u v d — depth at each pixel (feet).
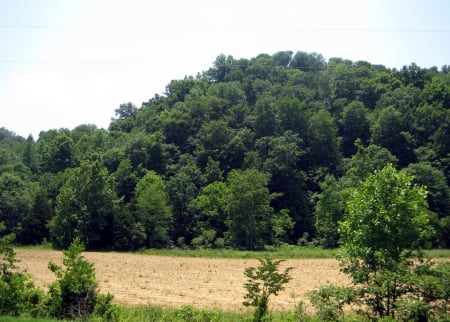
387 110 300.81
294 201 263.90
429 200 243.19
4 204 245.86
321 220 232.32
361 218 42.52
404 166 285.84
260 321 42.45
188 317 49.57
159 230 220.23
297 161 290.56
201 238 223.71
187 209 246.47
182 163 294.25
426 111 308.60
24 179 301.63
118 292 87.15
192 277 113.50
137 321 47.62
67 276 47.78
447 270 38.86
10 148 467.52
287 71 472.44
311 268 137.90
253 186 226.17
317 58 558.97
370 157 267.59
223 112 354.95
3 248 50.49
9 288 47.29
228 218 232.32
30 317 44.70
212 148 304.71
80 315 44.57
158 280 106.93
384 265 41.50
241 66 493.36
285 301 75.82
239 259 168.25
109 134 384.27
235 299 80.48
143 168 277.85
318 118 307.78
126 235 207.21
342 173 286.66
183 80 445.78
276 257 175.42
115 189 257.34
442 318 36.17
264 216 227.61
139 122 395.75
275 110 329.52
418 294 38.86
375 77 398.21
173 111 344.69
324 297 41.52
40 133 416.67
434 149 285.84
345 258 43.96
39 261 149.59
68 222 208.33
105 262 149.69
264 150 292.20
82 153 324.80
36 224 232.12
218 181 263.49
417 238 41.83
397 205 41.39
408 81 384.47
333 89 395.75
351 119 330.13
